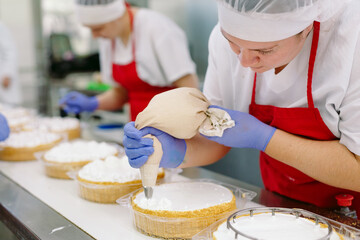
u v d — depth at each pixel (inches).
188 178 61.8
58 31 209.2
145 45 90.4
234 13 35.9
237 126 43.3
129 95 103.0
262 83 49.3
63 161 64.9
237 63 50.2
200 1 136.2
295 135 45.3
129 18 90.8
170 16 152.4
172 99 42.1
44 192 58.9
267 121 49.9
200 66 142.9
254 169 99.5
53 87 195.6
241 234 34.0
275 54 38.5
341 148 41.2
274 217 39.9
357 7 39.3
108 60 103.3
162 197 47.1
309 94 43.9
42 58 225.5
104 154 68.3
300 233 36.2
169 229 41.9
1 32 170.9
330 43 41.4
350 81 40.2
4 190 59.3
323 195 51.1
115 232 44.4
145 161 41.6
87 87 159.3
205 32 137.5
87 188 54.3
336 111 42.7
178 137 42.2
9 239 62.5
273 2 34.2
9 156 75.6
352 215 47.6
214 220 42.6
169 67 89.4
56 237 42.9
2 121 70.1
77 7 83.4
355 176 40.2
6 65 173.5
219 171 107.6
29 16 218.1
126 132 41.9
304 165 42.0
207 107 44.1
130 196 49.2
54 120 100.5
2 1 209.8
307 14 36.4
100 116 147.0
